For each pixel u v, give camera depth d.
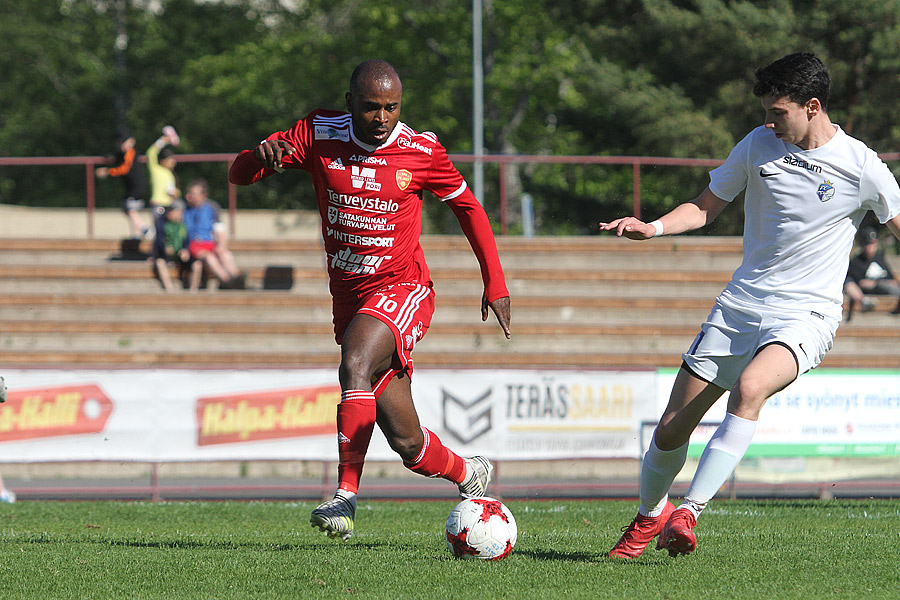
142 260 61.03
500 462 40.62
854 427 36.72
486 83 114.94
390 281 18.14
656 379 37.50
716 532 23.66
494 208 73.25
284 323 53.34
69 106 148.50
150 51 145.25
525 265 60.41
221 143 145.88
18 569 17.47
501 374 36.88
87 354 49.59
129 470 44.69
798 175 16.50
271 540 23.11
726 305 17.14
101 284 58.09
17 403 36.25
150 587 15.66
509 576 16.22
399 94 16.98
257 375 36.91
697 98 97.12
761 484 36.97
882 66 84.94
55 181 141.38
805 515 29.03
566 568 17.00
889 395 37.00
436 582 15.75
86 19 151.12
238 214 78.56
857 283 56.50
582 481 42.09
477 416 36.78
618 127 106.19
